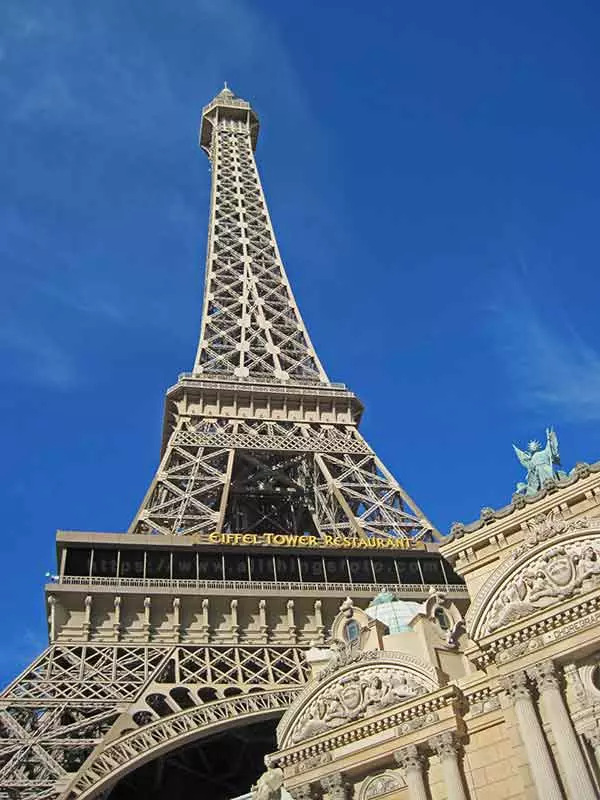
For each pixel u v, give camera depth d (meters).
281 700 76.94
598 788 39.16
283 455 118.75
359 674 50.22
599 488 48.91
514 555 46.50
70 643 79.62
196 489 106.94
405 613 59.81
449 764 44.78
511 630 44.03
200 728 71.56
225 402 123.75
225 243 165.00
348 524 102.88
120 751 68.62
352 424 125.56
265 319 146.75
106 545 87.25
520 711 42.34
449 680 48.97
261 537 91.62
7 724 70.88
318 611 86.56
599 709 40.81
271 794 52.06
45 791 64.69
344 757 47.53
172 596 84.06
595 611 42.47
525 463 60.25
